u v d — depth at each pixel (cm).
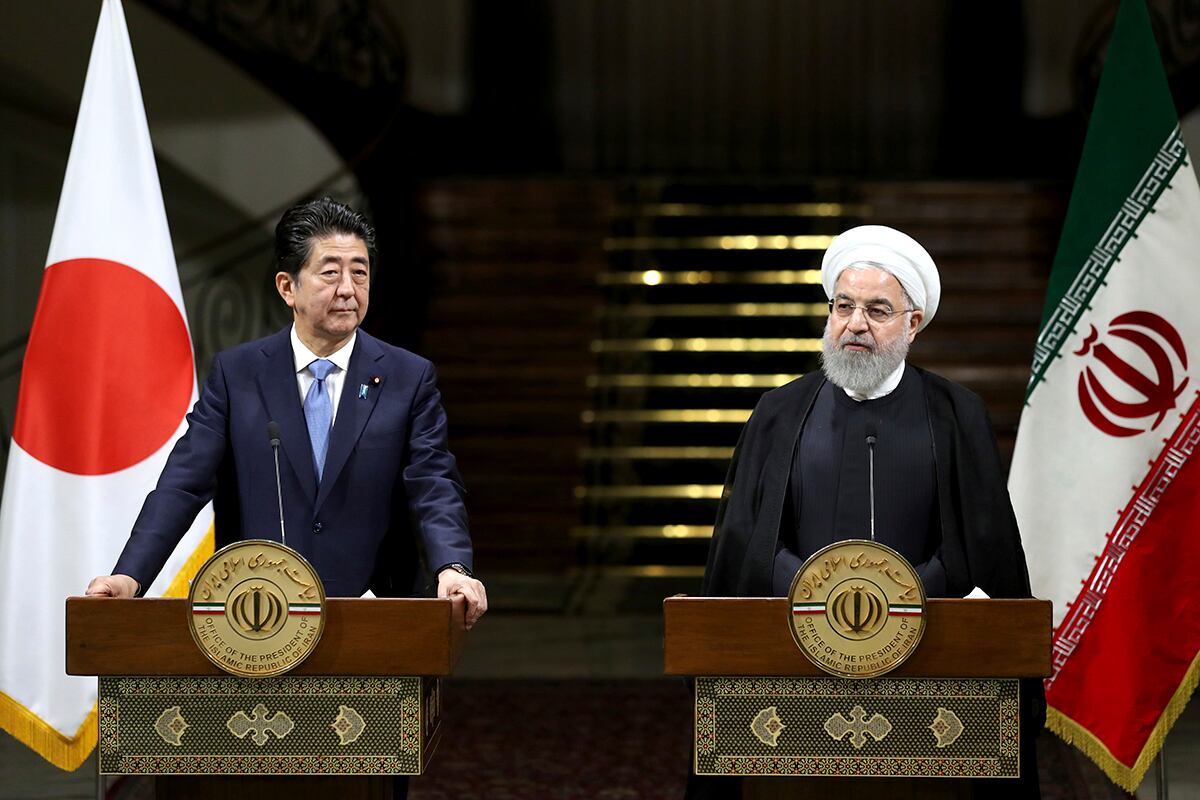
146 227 1354
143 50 3012
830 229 3556
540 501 2925
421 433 1052
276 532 1027
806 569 884
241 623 877
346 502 1027
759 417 1104
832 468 1066
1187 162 1330
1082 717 1310
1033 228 3447
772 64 4325
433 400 1066
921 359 3088
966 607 887
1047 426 1345
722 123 4322
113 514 1318
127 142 1361
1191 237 1323
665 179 3759
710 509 2909
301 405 1041
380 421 1040
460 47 4297
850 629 883
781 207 3609
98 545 1314
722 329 3281
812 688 898
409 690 891
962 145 4250
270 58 3391
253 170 3297
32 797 1591
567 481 2950
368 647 884
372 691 891
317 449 1040
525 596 2702
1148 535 1302
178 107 3123
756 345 3206
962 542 1053
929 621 888
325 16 3647
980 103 4259
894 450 1061
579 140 4306
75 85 2850
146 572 980
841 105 4303
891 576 880
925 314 1068
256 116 3312
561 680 2119
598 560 2853
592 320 3281
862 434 1066
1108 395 1324
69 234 1342
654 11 4334
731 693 902
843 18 4309
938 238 3453
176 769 896
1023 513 1341
